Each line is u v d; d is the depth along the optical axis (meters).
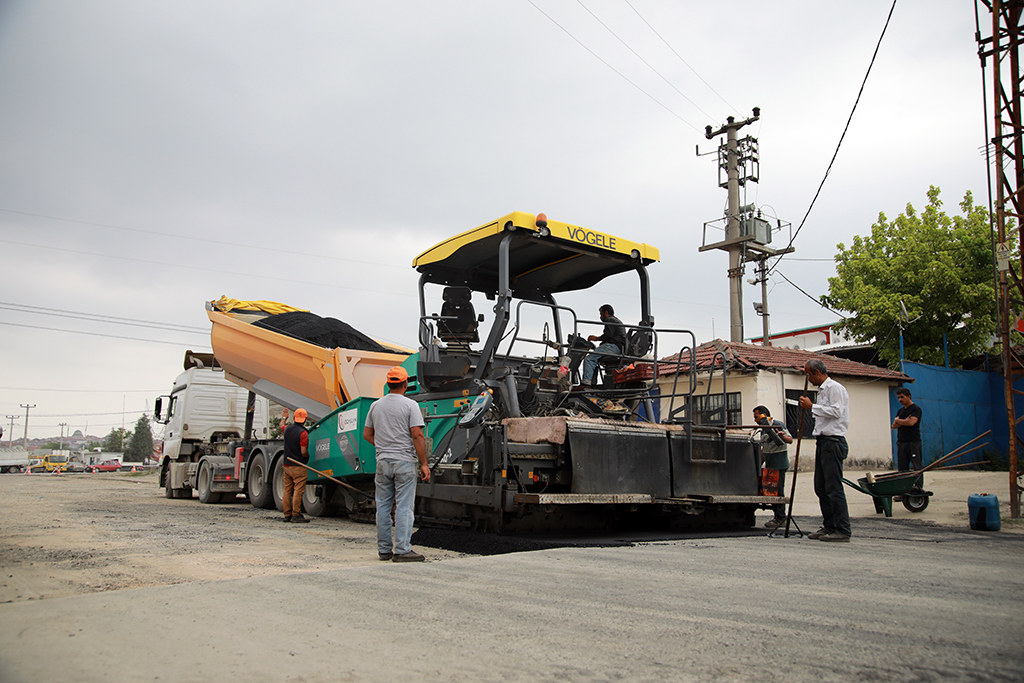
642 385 8.27
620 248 8.20
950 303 22.95
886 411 20.67
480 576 4.45
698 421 8.36
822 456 6.74
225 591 3.96
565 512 7.16
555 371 7.78
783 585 4.11
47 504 12.42
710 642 2.88
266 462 12.18
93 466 62.22
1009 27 9.82
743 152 26.45
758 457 8.31
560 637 2.98
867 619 3.24
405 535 5.67
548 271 8.88
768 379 18.00
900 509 10.72
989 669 2.49
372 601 3.70
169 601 3.71
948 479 16.09
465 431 7.48
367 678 2.48
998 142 9.74
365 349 11.65
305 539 7.62
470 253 8.12
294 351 11.42
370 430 5.96
